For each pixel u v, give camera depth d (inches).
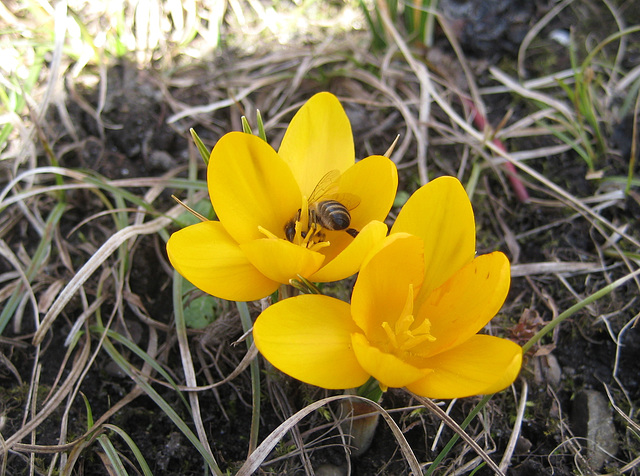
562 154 8.6
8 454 5.7
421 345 5.0
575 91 8.6
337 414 5.9
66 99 8.5
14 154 8.0
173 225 7.4
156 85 8.8
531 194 8.3
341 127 5.7
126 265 7.0
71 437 5.9
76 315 6.8
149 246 7.3
